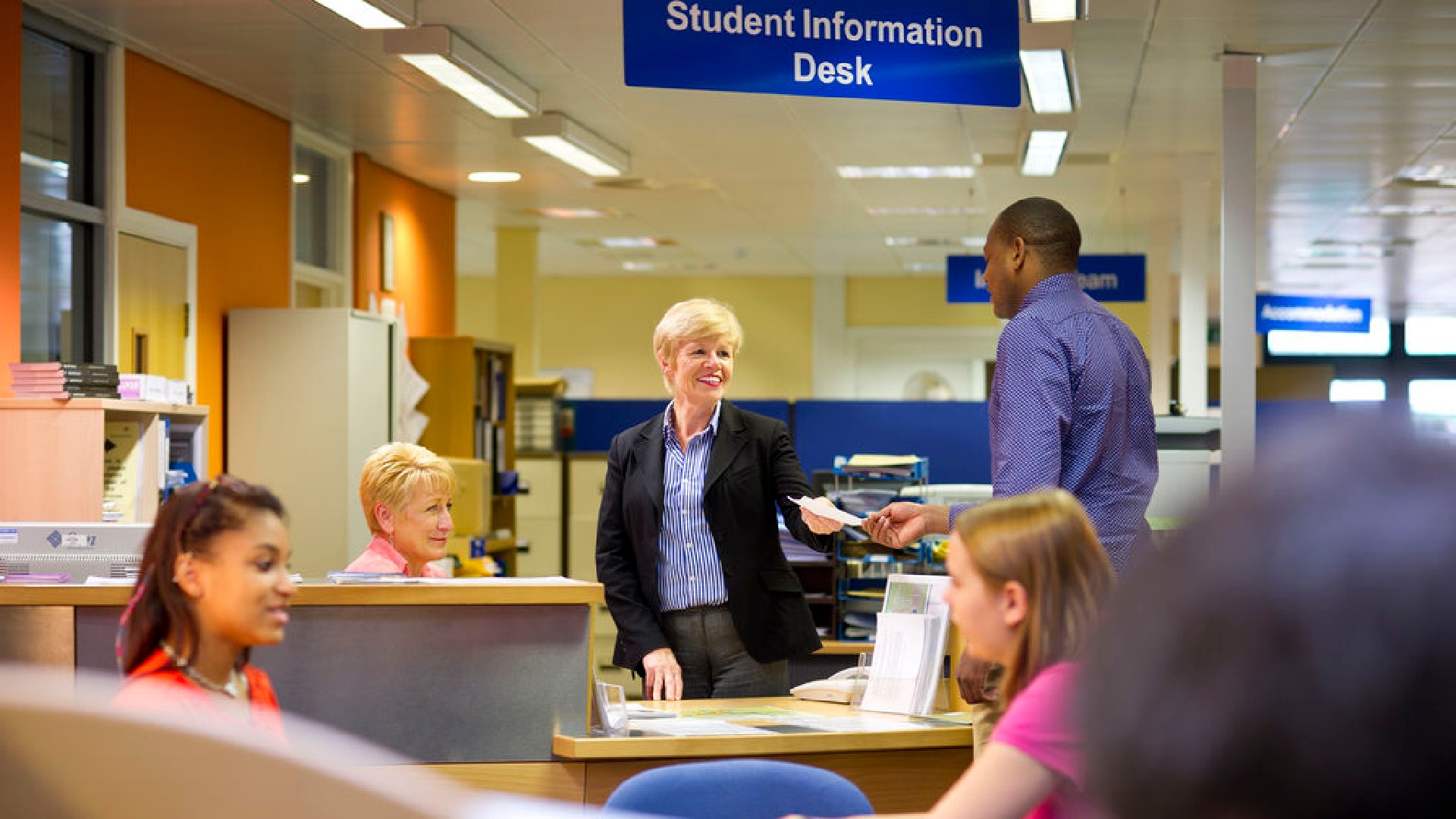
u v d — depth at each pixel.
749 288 18.69
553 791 3.13
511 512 10.59
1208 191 10.34
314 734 0.52
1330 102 8.69
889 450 8.53
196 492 2.24
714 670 3.69
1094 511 3.00
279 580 2.24
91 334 7.00
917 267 17.59
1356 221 13.25
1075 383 3.01
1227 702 0.34
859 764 3.18
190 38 7.13
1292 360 21.97
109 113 7.10
